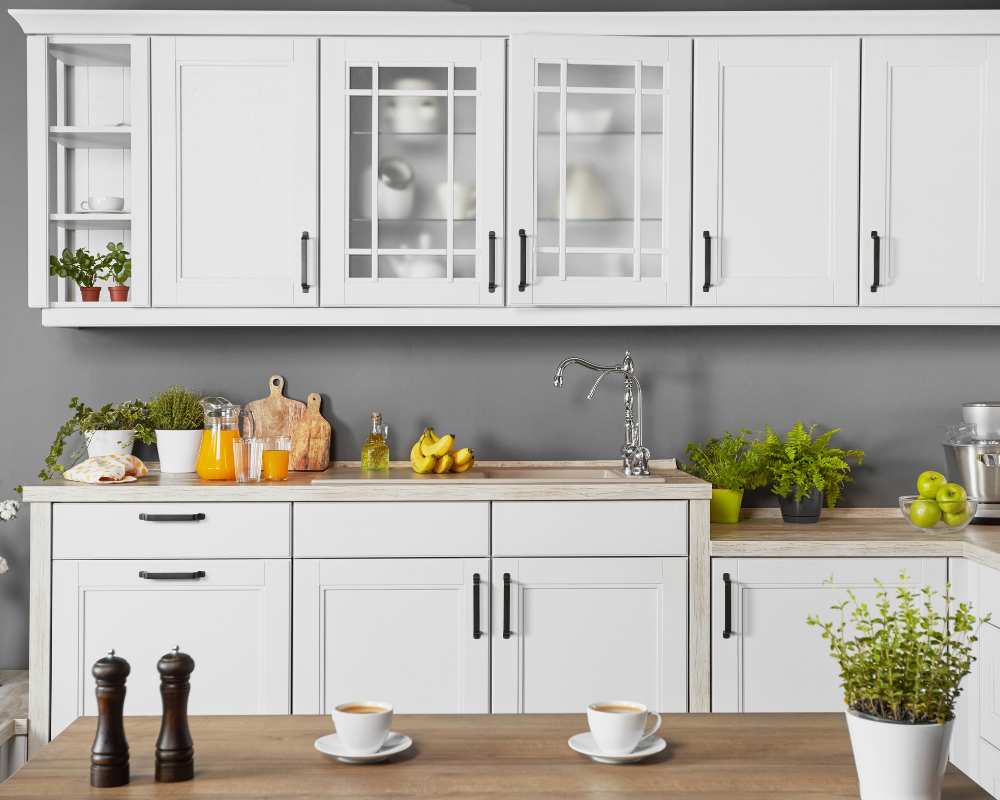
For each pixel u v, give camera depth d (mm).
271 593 2791
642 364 3369
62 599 2773
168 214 2982
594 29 2977
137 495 2773
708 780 1249
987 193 2984
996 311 3018
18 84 3305
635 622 2809
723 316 3018
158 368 3338
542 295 2994
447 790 1215
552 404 3365
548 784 1235
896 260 2994
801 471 3119
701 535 2805
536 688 2811
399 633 2805
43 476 3105
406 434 3361
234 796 1194
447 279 3006
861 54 2979
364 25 2969
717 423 3373
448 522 2797
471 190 3016
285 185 2990
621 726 1294
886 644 1170
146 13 2930
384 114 3004
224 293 2994
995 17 2943
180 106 2973
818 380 3375
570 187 2996
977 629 2680
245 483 2846
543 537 2801
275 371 3350
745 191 2988
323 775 1266
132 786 1227
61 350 3324
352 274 3014
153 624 2785
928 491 2949
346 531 2793
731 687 2809
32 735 2764
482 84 2986
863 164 2984
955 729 2748
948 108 2982
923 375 3375
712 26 2969
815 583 2805
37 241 2982
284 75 2980
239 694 2795
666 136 2982
